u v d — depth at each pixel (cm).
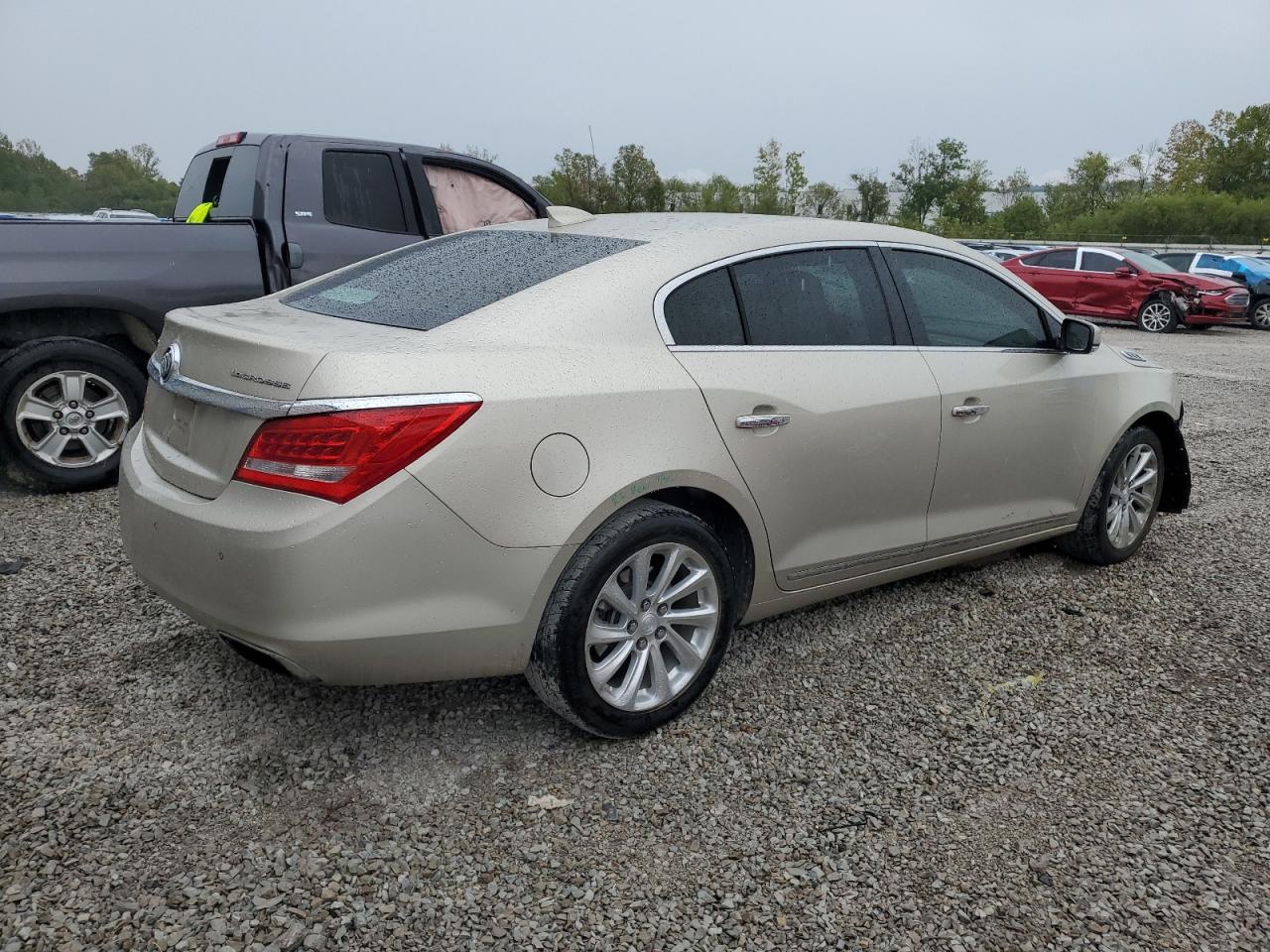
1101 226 6131
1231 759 304
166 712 308
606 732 290
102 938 215
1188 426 834
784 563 329
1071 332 410
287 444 245
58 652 345
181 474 274
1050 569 462
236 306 330
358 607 246
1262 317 1934
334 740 296
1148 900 241
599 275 301
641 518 280
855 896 239
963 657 368
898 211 6800
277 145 619
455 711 315
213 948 214
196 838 250
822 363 332
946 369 368
